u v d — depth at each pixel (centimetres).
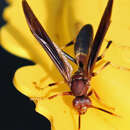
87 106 15
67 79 16
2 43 16
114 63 16
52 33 16
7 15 17
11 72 17
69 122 15
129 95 15
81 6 16
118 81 16
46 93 15
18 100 17
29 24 15
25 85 15
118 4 16
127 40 16
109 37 16
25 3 15
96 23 16
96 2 16
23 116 17
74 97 16
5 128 17
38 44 16
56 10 16
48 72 16
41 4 17
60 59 16
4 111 17
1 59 17
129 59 16
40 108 15
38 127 17
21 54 16
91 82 16
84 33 16
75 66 16
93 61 16
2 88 17
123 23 16
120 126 15
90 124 15
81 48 16
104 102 16
